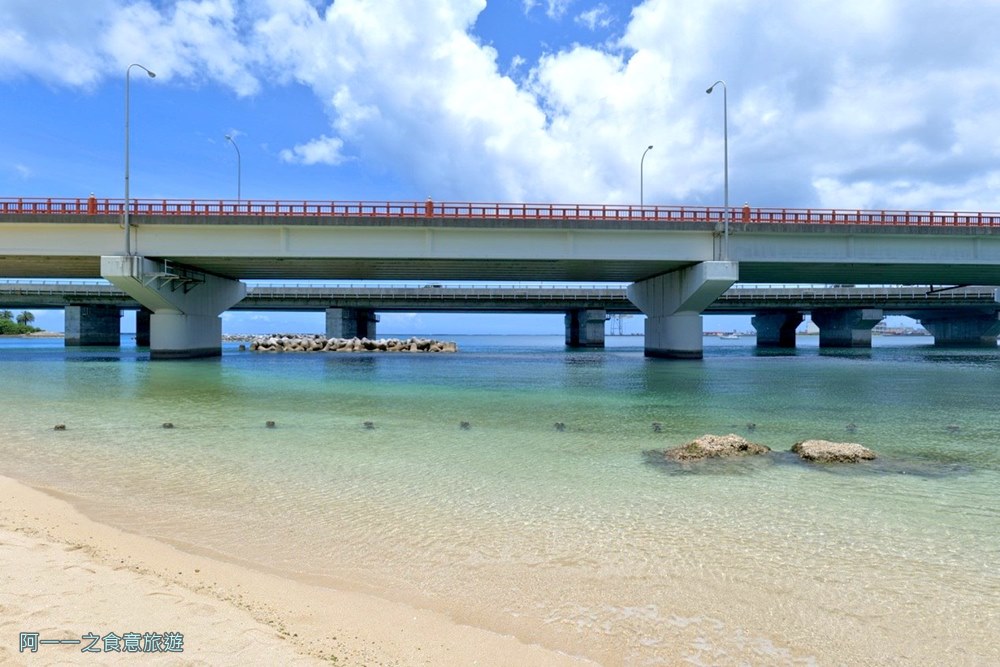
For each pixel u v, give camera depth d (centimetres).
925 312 7775
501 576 530
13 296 6275
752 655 401
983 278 4631
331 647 396
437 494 791
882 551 591
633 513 710
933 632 434
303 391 2086
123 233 3356
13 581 461
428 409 1623
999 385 2322
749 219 3644
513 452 1063
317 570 541
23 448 1092
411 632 427
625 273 4491
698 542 614
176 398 1867
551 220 3525
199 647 375
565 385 2339
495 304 7050
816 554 582
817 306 6950
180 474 899
